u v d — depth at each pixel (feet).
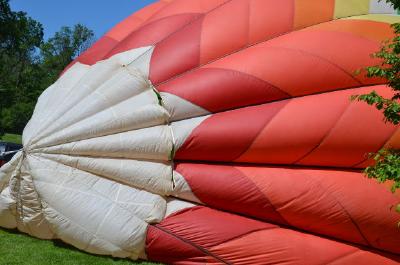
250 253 19.58
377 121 20.07
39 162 21.49
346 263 19.35
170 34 25.13
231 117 21.63
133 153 21.75
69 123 22.11
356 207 19.26
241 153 21.24
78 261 20.75
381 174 15.99
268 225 20.45
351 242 19.92
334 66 21.52
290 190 20.10
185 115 22.39
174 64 23.45
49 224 21.58
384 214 19.03
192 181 21.35
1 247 21.99
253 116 21.36
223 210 21.26
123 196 21.34
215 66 22.88
